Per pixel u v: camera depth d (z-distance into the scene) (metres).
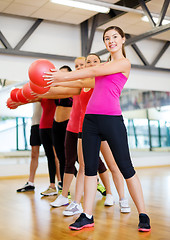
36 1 6.31
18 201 3.85
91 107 2.51
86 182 2.56
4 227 2.63
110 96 2.45
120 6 6.61
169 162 9.38
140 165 8.84
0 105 7.18
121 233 2.38
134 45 9.27
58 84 2.51
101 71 2.35
